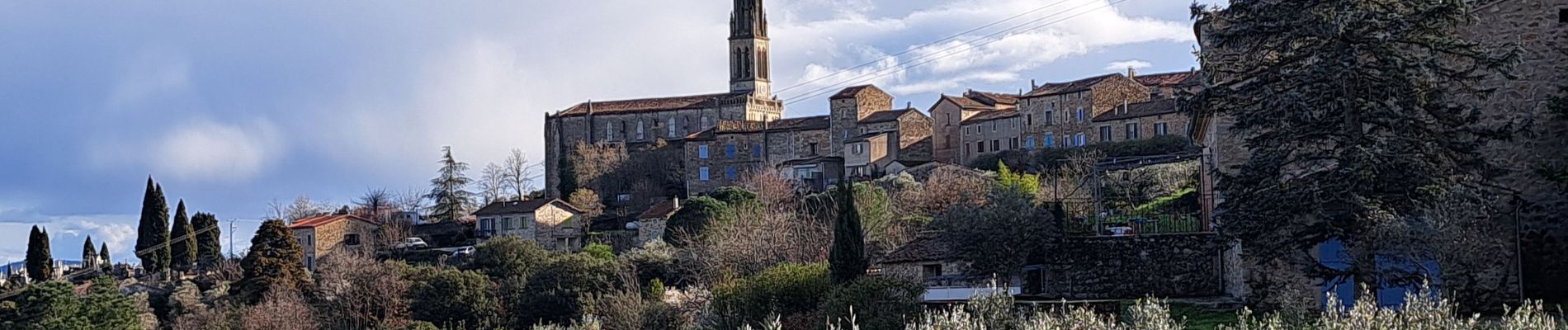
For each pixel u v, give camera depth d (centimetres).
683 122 15050
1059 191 7038
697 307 5244
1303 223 3055
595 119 15250
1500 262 3144
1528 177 3189
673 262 7188
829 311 3497
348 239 11212
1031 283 4200
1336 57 2892
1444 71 2984
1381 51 2909
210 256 10356
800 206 9025
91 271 9862
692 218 8825
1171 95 10975
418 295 7200
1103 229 4372
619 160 13938
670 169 13938
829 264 4216
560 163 14712
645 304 5616
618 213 12488
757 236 6297
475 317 7000
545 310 6888
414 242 11162
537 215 11150
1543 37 3200
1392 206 2877
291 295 7438
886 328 3288
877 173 11688
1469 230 2820
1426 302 2075
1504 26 3219
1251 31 3011
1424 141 2895
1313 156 2991
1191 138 4331
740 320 4206
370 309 7250
